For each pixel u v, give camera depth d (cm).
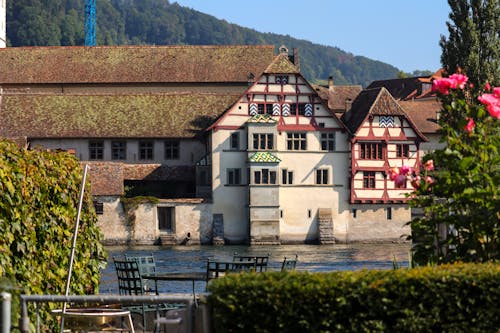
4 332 1509
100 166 10881
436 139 13062
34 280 2094
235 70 13088
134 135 11569
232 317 1473
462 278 1473
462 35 10581
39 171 2212
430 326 1473
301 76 11188
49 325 2177
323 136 11244
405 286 1467
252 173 10856
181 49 13362
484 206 1803
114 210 10744
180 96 12119
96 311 2189
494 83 10494
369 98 11562
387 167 11231
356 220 11231
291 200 11100
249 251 9731
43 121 11675
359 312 1462
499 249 1805
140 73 13012
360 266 7106
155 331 2286
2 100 11869
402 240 11262
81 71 13012
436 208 1880
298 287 1459
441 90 1952
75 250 2405
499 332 1473
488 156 1859
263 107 11150
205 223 10925
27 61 13112
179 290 4106
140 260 3169
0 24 15412
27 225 2089
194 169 11469
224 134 11044
